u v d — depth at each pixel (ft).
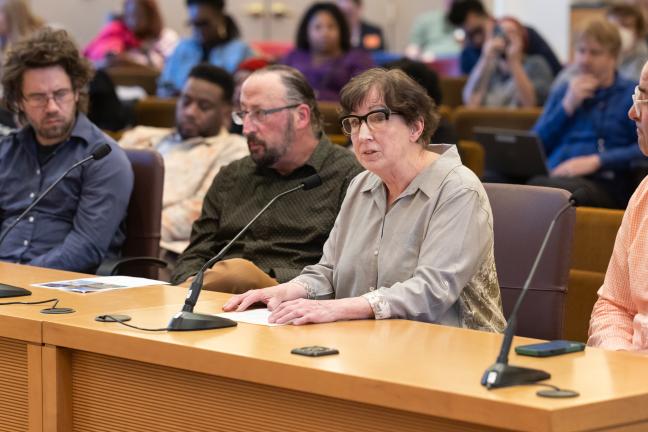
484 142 19.58
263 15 42.78
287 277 12.22
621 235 9.64
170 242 15.55
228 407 7.77
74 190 13.88
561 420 6.28
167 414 8.11
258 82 12.63
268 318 9.01
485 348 7.90
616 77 19.39
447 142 16.70
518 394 6.59
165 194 15.81
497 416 6.43
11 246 13.88
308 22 26.20
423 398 6.72
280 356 7.54
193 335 8.27
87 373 8.58
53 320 8.71
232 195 13.20
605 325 9.61
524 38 25.96
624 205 18.83
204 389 7.89
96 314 9.11
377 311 9.11
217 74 16.37
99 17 41.70
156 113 22.17
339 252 10.59
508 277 11.05
